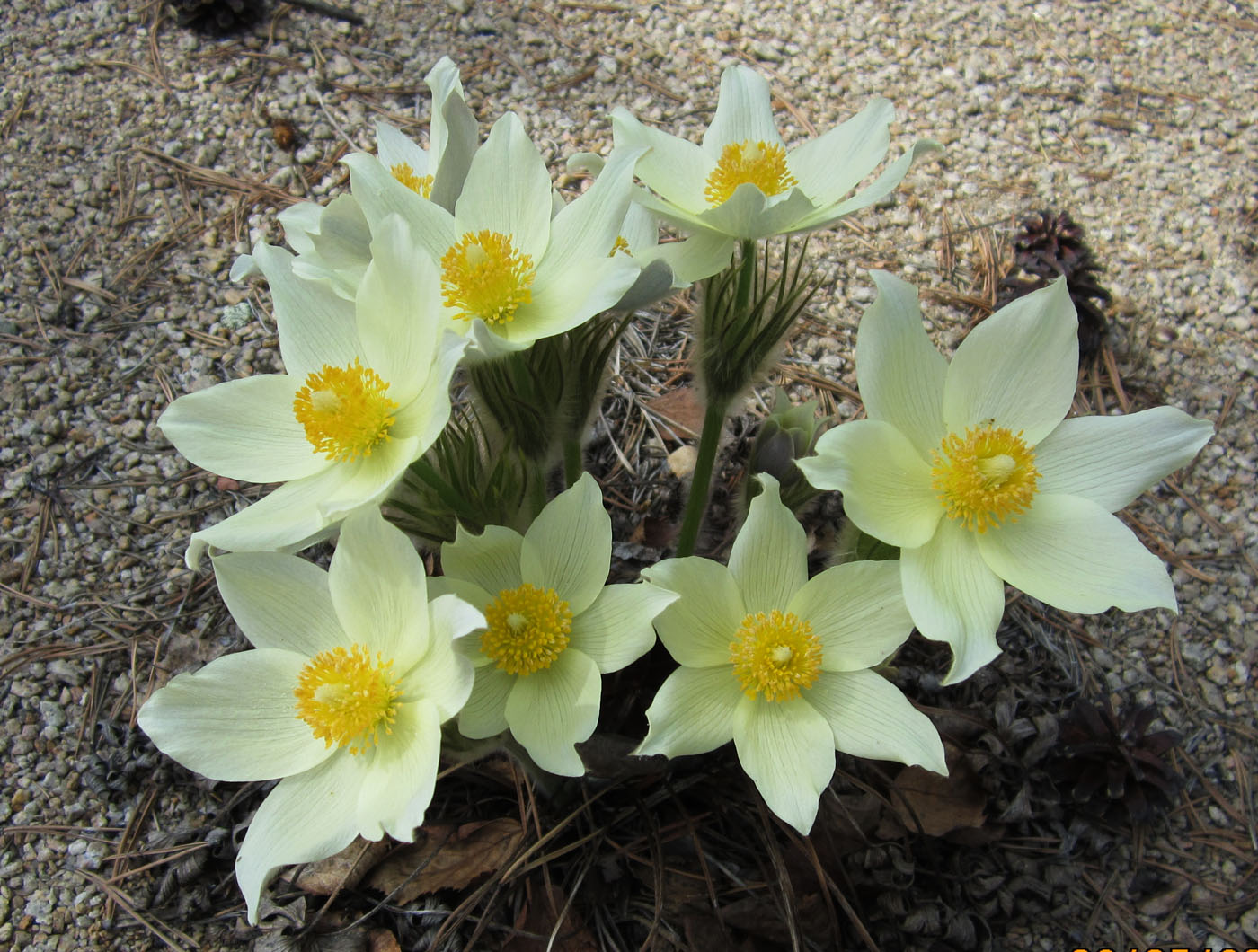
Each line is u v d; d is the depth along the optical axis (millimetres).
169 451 328
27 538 308
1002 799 274
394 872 253
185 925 252
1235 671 307
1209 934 266
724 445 336
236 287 365
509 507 238
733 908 250
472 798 267
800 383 355
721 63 447
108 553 306
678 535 316
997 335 211
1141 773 273
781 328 246
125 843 262
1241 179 417
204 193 388
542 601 207
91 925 251
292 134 405
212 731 201
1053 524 209
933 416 212
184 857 258
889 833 264
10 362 338
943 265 388
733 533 300
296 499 213
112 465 323
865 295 379
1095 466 212
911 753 198
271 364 348
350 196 223
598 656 207
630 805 258
